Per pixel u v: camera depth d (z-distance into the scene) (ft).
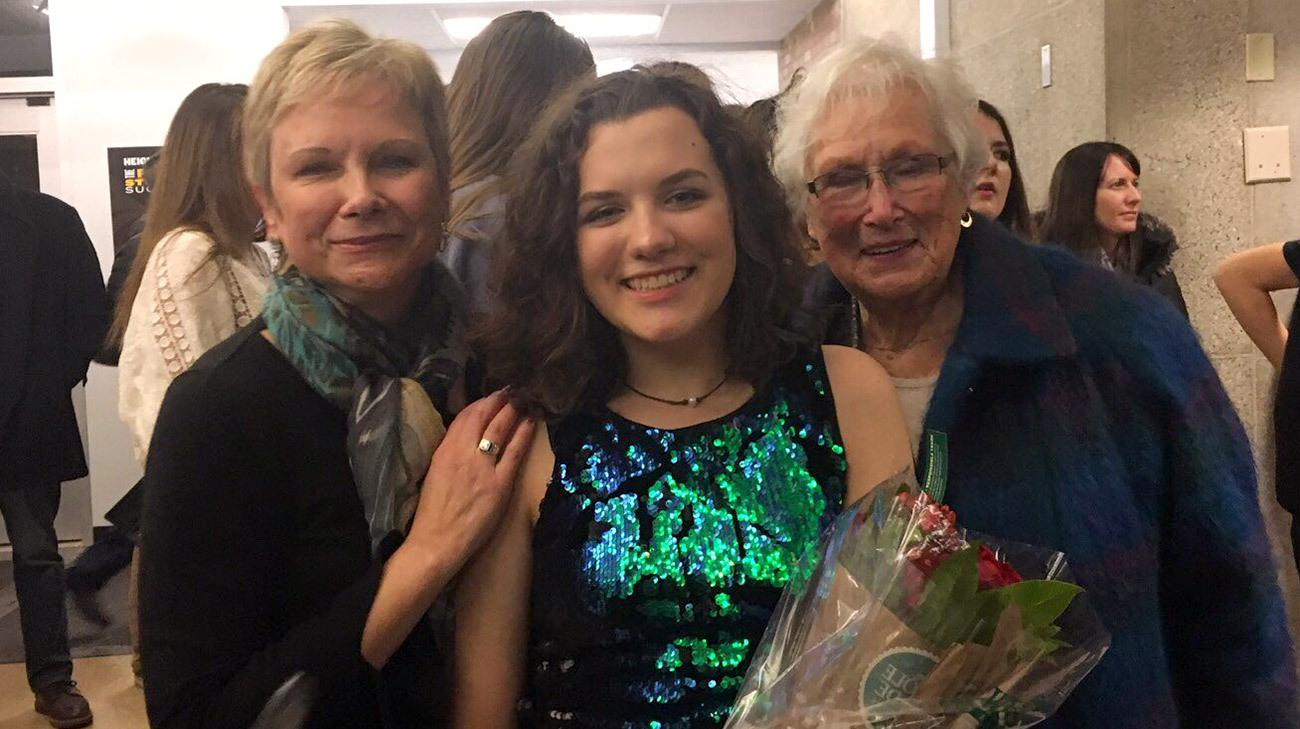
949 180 4.16
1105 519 3.75
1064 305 4.06
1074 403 3.86
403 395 3.83
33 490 9.94
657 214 3.60
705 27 20.57
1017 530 3.79
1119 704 3.68
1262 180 8.97
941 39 13.08
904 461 3.88
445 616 4.10
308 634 3.50
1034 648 3.12
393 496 3.73
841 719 3.18
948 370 4.00
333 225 3.73
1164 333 3.99
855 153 4.12
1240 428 4.00
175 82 16.47
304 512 3.68
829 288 4.77
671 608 3.53
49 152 16.96
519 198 3.91
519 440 3.80
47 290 9.87
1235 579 3.85
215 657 3.48
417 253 3.89
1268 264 7.16
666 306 3.62
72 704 9.99
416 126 3.85
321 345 3.73
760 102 4.76
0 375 9.49
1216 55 8.94
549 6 18.22
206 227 7.40
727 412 3.86
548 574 3.71
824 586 3.37
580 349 3.88
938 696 3.14
